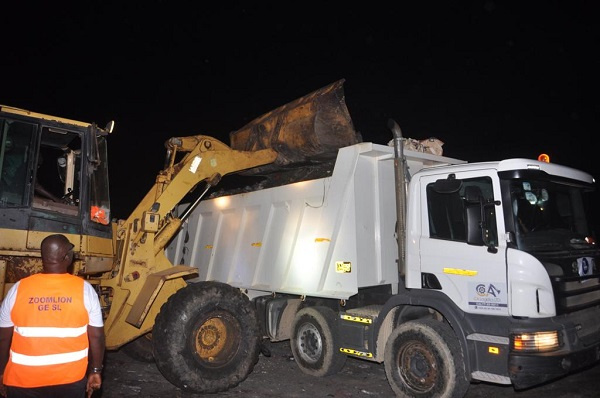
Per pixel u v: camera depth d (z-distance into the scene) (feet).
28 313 10.72
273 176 28.71
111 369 23.48
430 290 18.51
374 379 22.11
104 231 19.58
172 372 19.24
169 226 22.63
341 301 21.65
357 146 21.48
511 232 16.57
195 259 31.01
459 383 16.98
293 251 23.85
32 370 10.52
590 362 16.80
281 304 24.31
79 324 11.05
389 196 22.41
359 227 21.35
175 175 23.36
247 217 27.48
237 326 20.86
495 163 17.31
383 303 22.74
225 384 20.08
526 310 15.94
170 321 19.51
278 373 23.09
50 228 17.58
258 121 27.30
